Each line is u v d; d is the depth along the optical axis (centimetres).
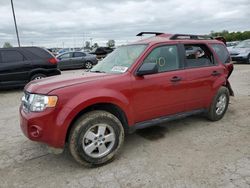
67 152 399
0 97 864
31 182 318
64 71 1764
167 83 413
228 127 490
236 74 1216
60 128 316
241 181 302
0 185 312
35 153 399
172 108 433
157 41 425
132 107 378
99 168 346
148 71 370
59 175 332
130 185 303
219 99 517
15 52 955
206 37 533
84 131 331
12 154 397
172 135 455
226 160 354
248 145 404
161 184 302
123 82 367
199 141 425
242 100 698
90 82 347
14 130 509
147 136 453
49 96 317
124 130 390
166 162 355
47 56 1005
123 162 360
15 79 950
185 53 455
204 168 334
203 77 471
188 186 296
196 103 472
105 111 353
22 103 375
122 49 457
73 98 325
